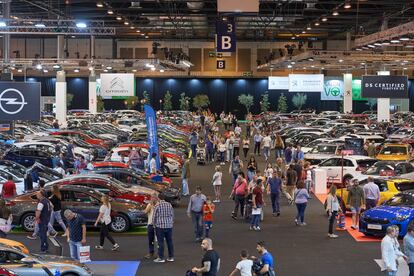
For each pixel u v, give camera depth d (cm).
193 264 1641
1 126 4181
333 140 3812
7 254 1301
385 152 3378
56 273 1256
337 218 2128
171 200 2555
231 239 1966
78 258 1517
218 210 2516
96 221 1833
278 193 2391
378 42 3972
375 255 1745
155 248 1822
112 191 2148
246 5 2794
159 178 2645
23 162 3303
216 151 4394
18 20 4084
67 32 4328
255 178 2317
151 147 3112
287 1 4759
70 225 1531
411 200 2003
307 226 2184
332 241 1936
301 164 2800
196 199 1930
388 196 2200
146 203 2141
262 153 4741
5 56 4203
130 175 2542
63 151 3538
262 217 2322
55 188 1906
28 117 3238
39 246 1802
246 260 1260
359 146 3750
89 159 3634
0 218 1717
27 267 1275
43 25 4106
